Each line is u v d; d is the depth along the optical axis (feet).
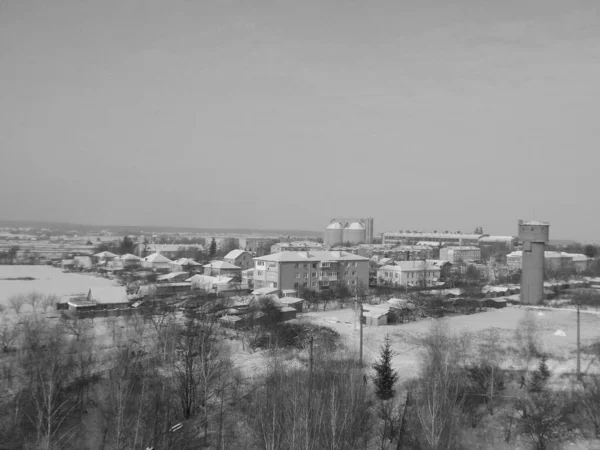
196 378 170.71
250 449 133.28
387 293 418.51
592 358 212.43
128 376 171.73
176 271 542.16
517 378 186.19
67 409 149.18
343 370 165.48
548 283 487.61
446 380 151.23
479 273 556.51
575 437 144.97
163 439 135.23
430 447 127.13
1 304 311.88
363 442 137.08
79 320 263.90
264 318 267.39
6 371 170.91
